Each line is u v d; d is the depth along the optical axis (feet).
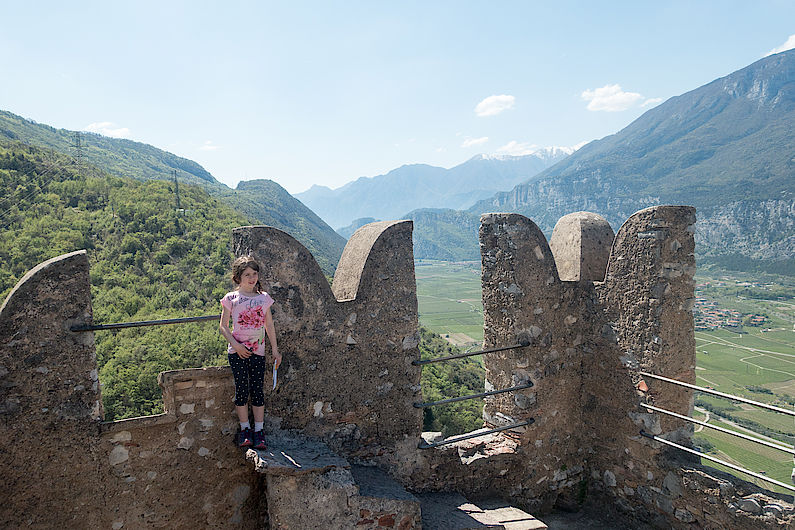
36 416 10.59
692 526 15.11
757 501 13.60
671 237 15.52
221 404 12.47
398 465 15.17
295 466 11.44
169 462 11.94
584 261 18.10
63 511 10.95
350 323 14.19
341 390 14.15
